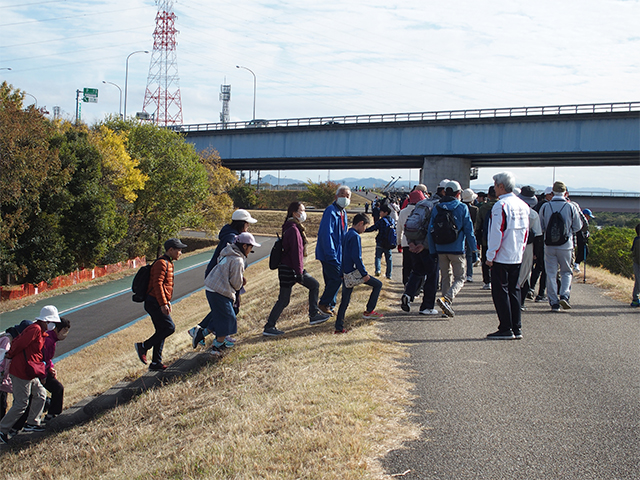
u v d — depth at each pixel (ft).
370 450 13.71
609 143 143.02
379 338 25.00
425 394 17.60
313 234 204.85
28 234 101.81
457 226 27.17
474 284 41.45
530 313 30.37
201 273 119.65
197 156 170.71
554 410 16.05
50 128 115.44
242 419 17.11
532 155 158.92
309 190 320.50
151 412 22.54
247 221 27.76
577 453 13.28
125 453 18.95
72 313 79.00
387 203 43.14
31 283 100.99
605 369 19.98
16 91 101.60
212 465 14.32
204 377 24.61
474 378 19.08
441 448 13.71
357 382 18.79
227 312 26.94
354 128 174.29
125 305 84.99
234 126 196.44
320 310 29.60
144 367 40.04
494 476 12.27
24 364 25.31
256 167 240.53
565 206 29.91
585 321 28.30
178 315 74.79
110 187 136.98
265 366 23.08
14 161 89.61
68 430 24.59
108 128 148.36
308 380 19.51
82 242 116.88
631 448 13.48
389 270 43.75
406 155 168.55
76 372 49.49
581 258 34.42
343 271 26.68
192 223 166.81
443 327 26.94
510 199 23.84
